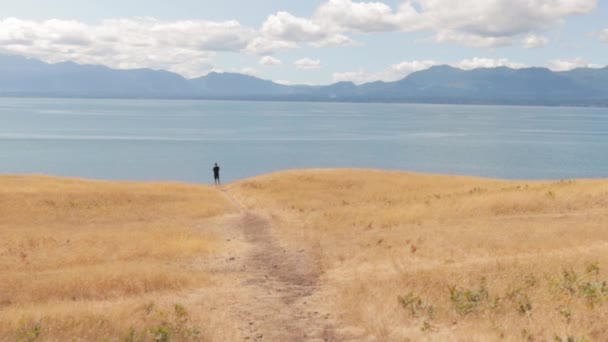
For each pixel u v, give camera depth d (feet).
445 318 43.70
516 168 479.00
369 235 96.89
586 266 55.47
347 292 55.88
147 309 49.98
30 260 88.43
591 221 92.94
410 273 61.05
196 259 88.74
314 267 76.28
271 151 598.75
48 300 59.67
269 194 180.96
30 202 153.17
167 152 575.79
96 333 42.47
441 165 496.64
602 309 41.19
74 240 105.70
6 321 45.32
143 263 81.10
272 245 99.91
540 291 47.73
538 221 97.71
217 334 42.98
